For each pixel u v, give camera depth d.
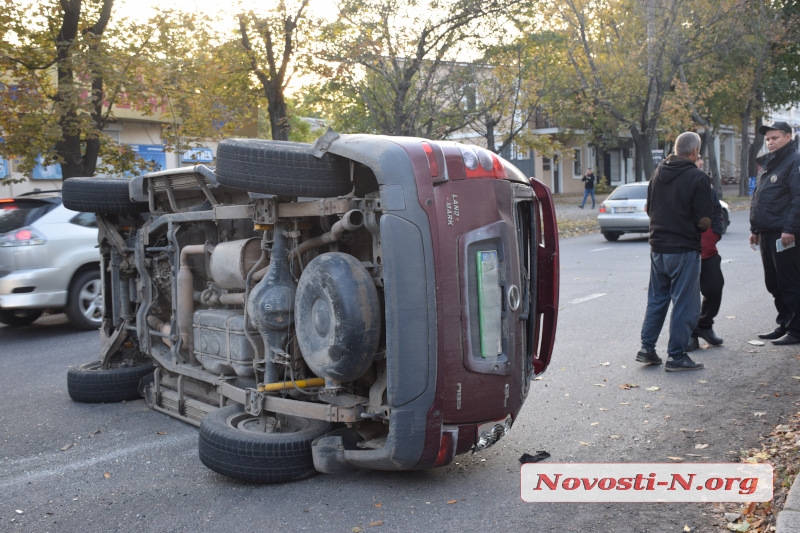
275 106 18.09
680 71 29.67
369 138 4.18
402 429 3.99
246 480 4.40
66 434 5.73
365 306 4.05
